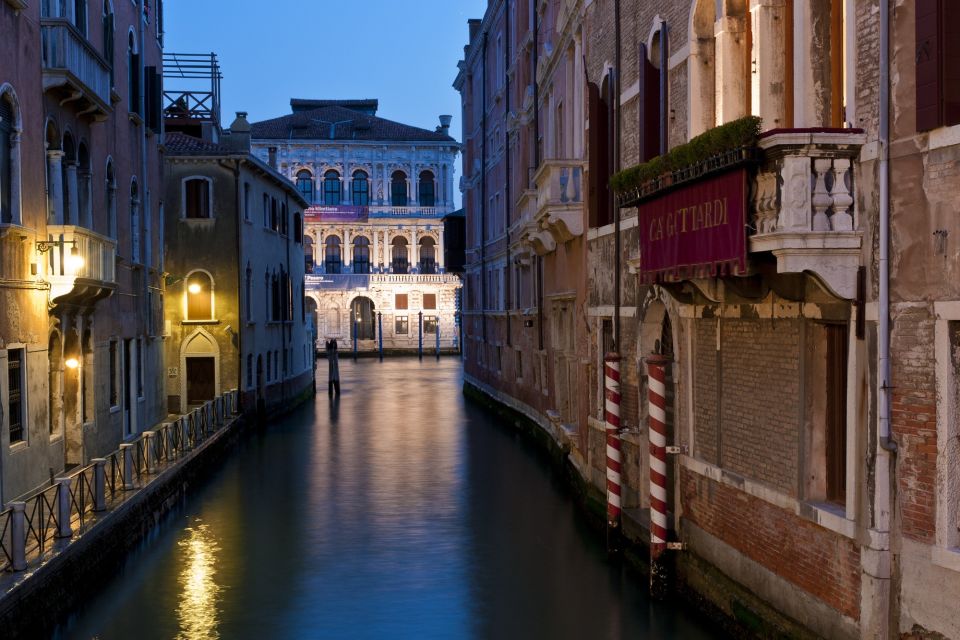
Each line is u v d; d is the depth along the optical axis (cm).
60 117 1592
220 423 2498
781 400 943
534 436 2603
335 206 6581
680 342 1210
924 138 730
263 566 1389
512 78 3091
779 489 949
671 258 1012
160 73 2503
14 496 1348
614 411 1352
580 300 1808
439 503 1800
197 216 2916
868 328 796
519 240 2688
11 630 973
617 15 1455
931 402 732
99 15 1838
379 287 6812
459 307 6912
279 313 3462
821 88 889
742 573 1031
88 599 1240
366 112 7588
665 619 1130
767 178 822
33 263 1436
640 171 1080
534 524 1625
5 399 1316
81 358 1716
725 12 1055
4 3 1320
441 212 6831
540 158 2461
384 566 1381
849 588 826
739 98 1055
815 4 888
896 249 765
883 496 779
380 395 4112
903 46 752
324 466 2223
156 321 2414
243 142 2955
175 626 1142
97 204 1827
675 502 1235
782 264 805
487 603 1212
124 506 1427
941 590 724
